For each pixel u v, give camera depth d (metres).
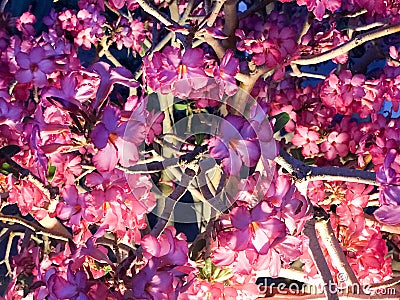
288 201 0.52
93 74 0.58
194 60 0.63
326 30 1.11
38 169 0.58
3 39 0.85
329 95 0.92
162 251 0.50
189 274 0.51
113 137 0.50
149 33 1.37
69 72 0.61
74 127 0.54
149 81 0.64
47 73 0.67
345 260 0.62
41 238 1.03
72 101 0.53
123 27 1.27
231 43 0.82
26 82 0.66
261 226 0.49
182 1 1.37
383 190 0.53
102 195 0.55
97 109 0.54
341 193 0.79
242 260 0.51
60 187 0.64
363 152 0.82
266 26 0.85
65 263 0.58
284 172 0.66
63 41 0.85
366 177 0.54
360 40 0.74
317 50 1.01
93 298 0.48
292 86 1.04
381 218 0.52
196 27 0.72
